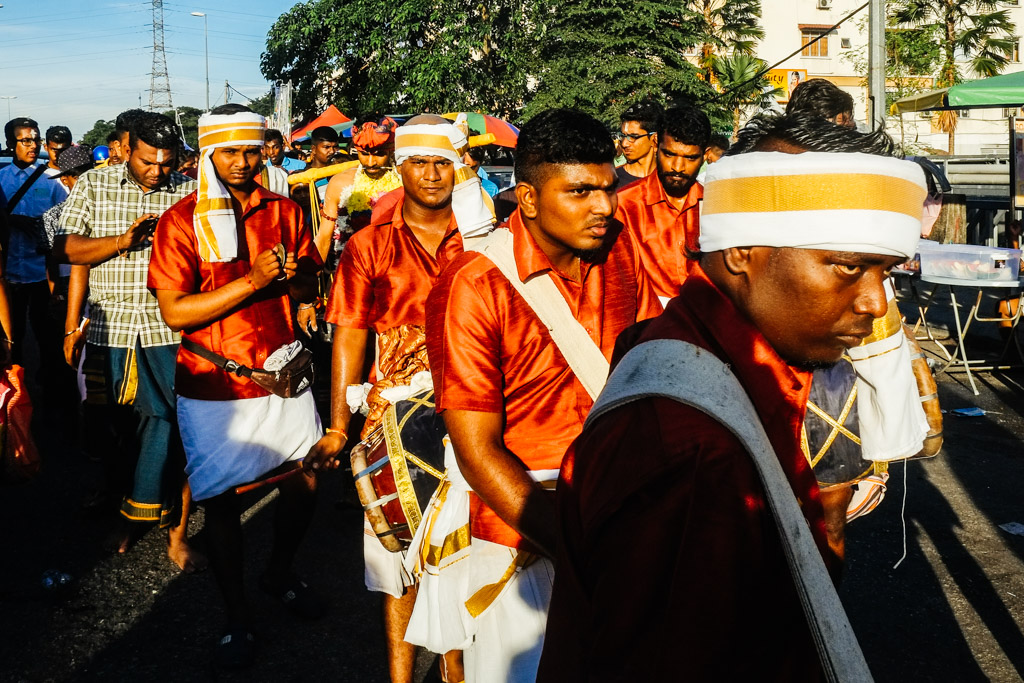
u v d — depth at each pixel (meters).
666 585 1.06
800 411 1.18
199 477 3.36
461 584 2.35
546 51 26.89
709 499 1.04
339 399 3.13
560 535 1.24
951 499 4.96
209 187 3.33
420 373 2.66
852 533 4.54
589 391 2.14
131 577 4.07
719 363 1.13
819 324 1.13
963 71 31.50
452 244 3.16
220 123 3.29
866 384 2.42
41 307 6.44
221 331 3.38
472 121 13.98
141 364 4.06
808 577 1.04
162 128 4.22
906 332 2.82
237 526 3.41
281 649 3.46
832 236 1.08
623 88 26.06
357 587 3.97
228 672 3.30
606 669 1.10
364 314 3.17
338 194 5.55
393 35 28.39
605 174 2.07
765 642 1.06
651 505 1.07
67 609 3.75
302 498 3.62
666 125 3.33
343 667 3.35
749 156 1.13
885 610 3.76
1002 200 11.81
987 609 3.76
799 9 43.75
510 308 2.10
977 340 8.75
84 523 4.68
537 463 2.15
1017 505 4.87
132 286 4.16
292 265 3.43
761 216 1.11
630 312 2.32
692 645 1.03
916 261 7.56
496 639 2.25
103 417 4.52
